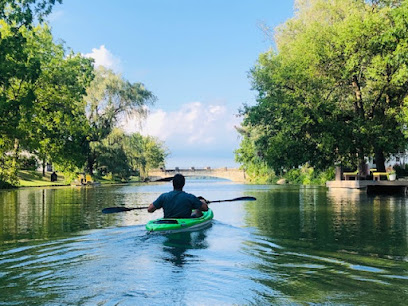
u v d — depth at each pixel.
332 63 30.27
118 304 4.09
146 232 8.59
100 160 63.78
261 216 12.62
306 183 57.38
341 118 31.11
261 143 36.84
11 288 4.64
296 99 31.06
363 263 5.84
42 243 7.57
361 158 31.41
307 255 6.36
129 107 57.22
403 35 22.77
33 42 27.52
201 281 4.87
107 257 6.20
